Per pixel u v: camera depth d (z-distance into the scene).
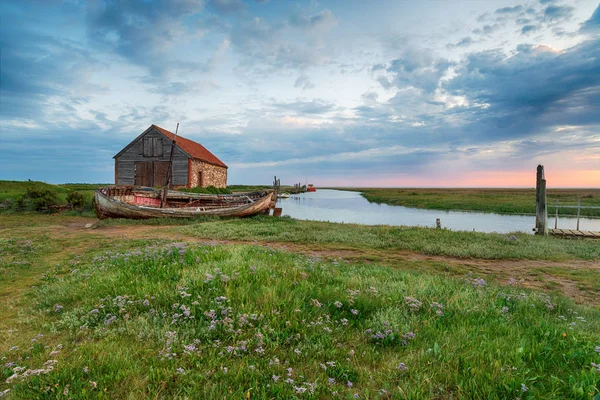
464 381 3.23
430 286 7.13
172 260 8.06
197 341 4.17
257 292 5.52
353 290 6.40
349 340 4.39
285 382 3.24
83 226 21.33
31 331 5.01
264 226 21.38
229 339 4.25
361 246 15.44
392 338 4.29
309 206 53.16
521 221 32.81
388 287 6.92
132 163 39.72
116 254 10.26
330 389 3.19
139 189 29.17
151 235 17.42
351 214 39.94
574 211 40.84
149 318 4.82
